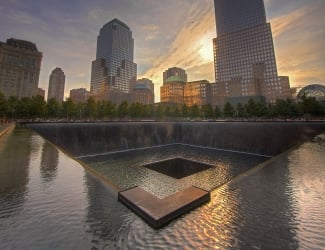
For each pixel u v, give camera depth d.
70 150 31.50
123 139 40.03
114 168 26.56
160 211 3.31
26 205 3.68
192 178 22.66
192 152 38.09
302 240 2.64
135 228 3.00
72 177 5.46
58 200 3.94
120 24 164.25
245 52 112.75
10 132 17.88
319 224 3.00
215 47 127.06
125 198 3.89
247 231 2.89
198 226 3.07
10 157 7.82
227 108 67.44
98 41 170.00
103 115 65.62
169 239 2.73
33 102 50.12
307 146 10.35
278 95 101.31
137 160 31.12
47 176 5.52
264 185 4.77
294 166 6.38
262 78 106.44
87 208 3.62
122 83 158.62
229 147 39.59
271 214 3.37
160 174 23.97
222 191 4.50
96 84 157.88
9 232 2.80
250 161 30.27
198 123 46.97
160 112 76.69
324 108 51.16
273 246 2.55
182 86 129.25
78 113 62.44
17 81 106.69
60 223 3.06
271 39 104.56
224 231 2.92
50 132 29.55
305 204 3.70
